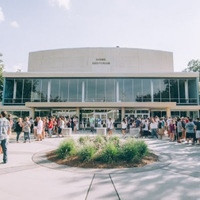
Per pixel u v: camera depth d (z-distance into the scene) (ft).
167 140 44.37
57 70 112.98
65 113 85.81
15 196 12.85
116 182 15.84
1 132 21.57
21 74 88.02
